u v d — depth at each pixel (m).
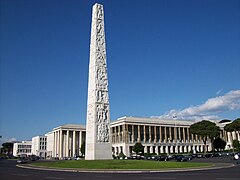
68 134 156.88
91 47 52.41
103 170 36.75
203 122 124.38
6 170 42.47
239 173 29.28
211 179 22.88
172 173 31.36
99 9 52.53
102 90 50.28
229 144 160.50
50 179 25.31
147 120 146.50
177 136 156.25
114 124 149.00
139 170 35.88
